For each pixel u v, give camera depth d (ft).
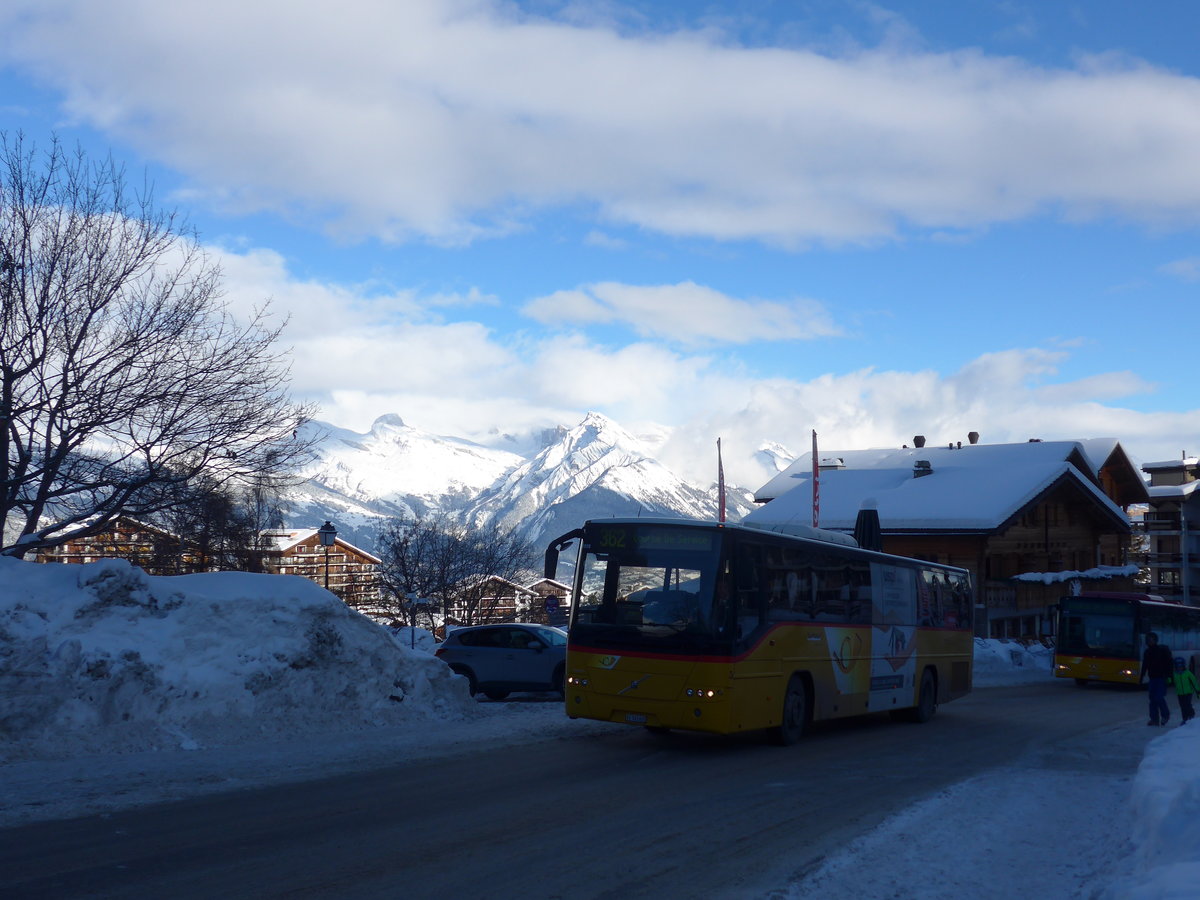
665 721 46.93
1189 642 126.82
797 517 179.42
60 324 63.10
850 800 36.63
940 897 24.38
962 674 76.74
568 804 34.35
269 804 32.76
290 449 70.79
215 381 66.95
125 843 27.20
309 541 192.34
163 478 65.05
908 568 68.39
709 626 46.91
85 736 42.55
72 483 64.34
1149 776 31.71
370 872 24.94
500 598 168.96
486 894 23.44
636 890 24.16
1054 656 119.14
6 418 60.29
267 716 49.39
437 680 60.03
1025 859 28.32
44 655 44.21
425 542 164.14
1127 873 24.49
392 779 38.14
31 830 28.55
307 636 53.52
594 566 50.24
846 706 57.88
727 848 28.63
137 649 46.93
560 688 77.87
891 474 195.00
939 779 42.14
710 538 48.11
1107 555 223.30
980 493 169.27
